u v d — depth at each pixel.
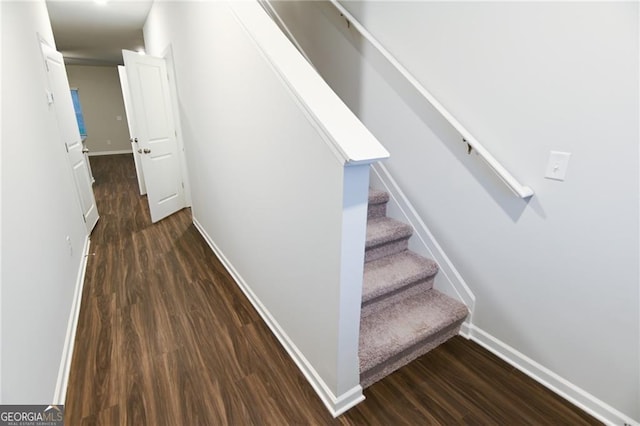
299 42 2.78
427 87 1.82
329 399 1.50
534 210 1.49
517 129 1.48
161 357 1.80
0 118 1.44
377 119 2.18
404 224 2.13
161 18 3.55
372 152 1.16
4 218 1.26
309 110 1.27
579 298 1.42
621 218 1.24
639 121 1.14
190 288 2.49
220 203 2.68
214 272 2.74
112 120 9.66
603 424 1.42
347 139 1.17
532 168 1.46
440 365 1.74
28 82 2.09
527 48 1.38
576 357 1.48
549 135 1.38
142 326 2.05
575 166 1.32
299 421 1.45
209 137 2.62
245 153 1.98
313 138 1.30
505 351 1.76
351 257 1.31
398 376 1.67
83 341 1.92
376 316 1.83
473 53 1.58
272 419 1.45
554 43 1.30
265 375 1.68
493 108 1.55
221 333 1.99
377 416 1.46
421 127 1.91
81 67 8.93
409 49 1.87
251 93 1.75
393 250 2.13
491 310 1.79
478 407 1.50
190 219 4.03
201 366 1.74
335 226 1.27
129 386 1.61
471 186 1.73
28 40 2.28
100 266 2.83
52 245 1.91
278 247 1.78
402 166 2.08
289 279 1.72
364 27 2.11
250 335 1.98
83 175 3.56
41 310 1.51
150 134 3.73
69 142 3.15
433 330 1.75
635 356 1.30
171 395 1.56
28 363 1.27
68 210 2.59
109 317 2.14
